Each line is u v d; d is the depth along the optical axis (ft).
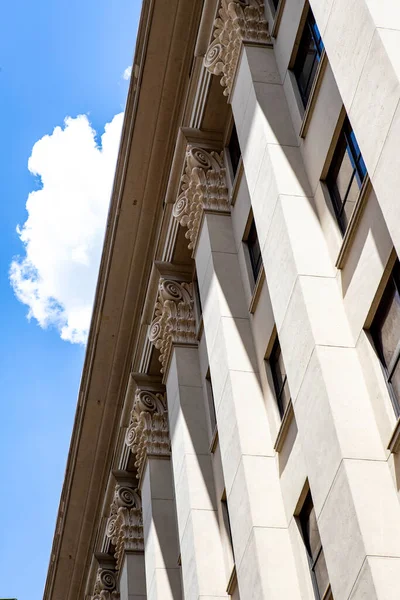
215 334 86.58
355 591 52.34
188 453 95.66
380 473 55.52
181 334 107.04
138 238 120.88
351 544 53.52
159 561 103.50
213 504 91.40
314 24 78.18
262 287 83.41
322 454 58.85
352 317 63.21
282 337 67.46
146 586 112.57
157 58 107.96
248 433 77.05
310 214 70.85
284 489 73.10
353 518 53.78
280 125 78.07
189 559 88.63
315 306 64.49
